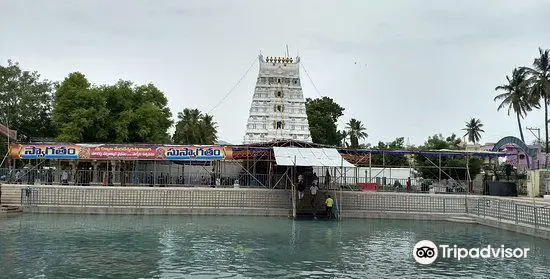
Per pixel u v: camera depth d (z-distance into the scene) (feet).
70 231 99.40
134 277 63.72
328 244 91.20
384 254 82.23
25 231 98.22
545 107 218.79
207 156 142.10
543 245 89.30
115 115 187.52
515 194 147.74
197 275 65.57
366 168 196.54
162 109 210.18
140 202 127.75
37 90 225.97
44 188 126.00
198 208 128.06
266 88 205.26
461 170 180.96
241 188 133.28
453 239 97.76
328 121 280.10
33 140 199.21
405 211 132.46
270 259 77.05
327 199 128.16
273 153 146.10
